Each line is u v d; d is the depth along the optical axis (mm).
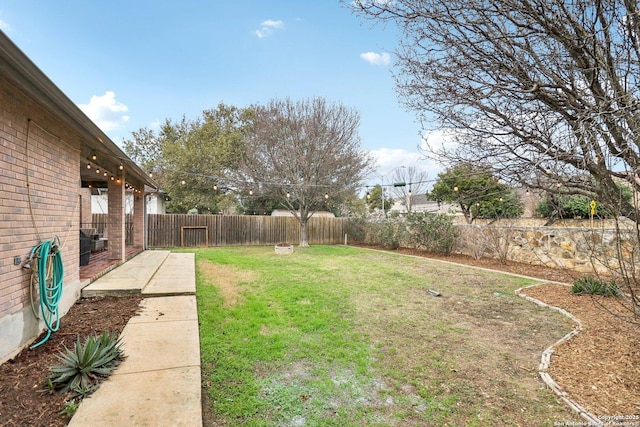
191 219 14320
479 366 3029
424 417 2283
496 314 4543
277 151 14578
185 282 5836
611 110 2633
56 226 4020
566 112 3141
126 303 4645
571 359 3088
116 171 7457
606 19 2752
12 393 2303
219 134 20844
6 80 2920
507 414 2305
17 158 3186
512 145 3559
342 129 14523
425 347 3453
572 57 2982
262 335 3689
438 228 11227
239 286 6082
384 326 4070
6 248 2949
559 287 5852
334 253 11883
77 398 2242
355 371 2928
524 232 8859
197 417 2049
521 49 3047
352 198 17141
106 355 2723
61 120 3980
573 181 3484
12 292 3020
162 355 2934
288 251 11930
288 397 2502
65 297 4223
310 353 3266
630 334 3541
